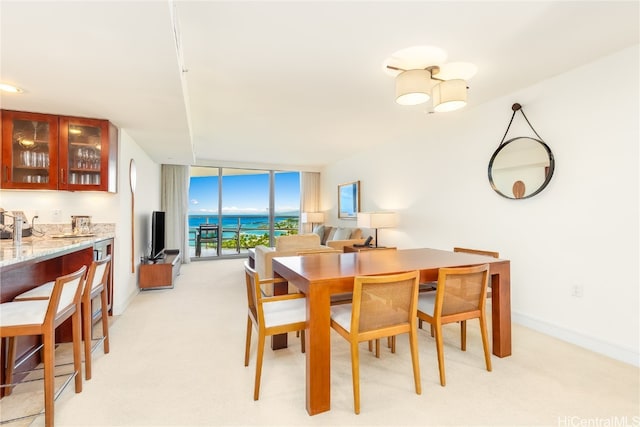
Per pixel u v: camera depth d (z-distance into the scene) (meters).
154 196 5.77
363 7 1.75
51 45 1.70
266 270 3.60
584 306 2.50
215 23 1.89
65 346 2.51
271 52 2.26
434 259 2.44
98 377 2.02
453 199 3.78
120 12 1.41
